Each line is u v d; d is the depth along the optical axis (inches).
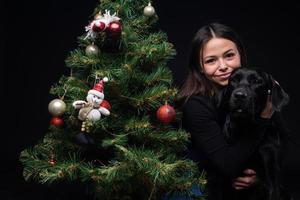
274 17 235.3
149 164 68.1
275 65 235.0
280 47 235.1
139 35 77.9
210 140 81.9
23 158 77.0
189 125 84.0
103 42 74.0
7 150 229.0
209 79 88.2
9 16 237.8
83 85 72.8
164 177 69.4
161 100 72.9
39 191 157.8
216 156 80.5
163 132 74.0
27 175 75.0
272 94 83.8
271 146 84.2
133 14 79.2
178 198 78.7
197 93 86.4
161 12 236.7
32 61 238.4
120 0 77.6
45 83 238.2
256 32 236.2
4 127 233.8
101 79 70.6
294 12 234.1
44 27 239.0
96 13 80.0
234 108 79.7
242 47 91.0
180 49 235.3
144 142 74.4
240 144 80.1
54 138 77.2
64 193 154.7
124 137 70.4
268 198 84.6
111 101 73.4
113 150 73.5
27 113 236.1
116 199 75.5
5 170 191.6
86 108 68.2
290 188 166.4
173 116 71.6
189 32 236.1
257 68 84.3
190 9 236.5
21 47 238.2
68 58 73.6
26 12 238.2
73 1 238.4
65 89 72.6
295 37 234.1
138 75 73.7
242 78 82.4
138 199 76.2
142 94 72.7
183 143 76.2
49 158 75.2
